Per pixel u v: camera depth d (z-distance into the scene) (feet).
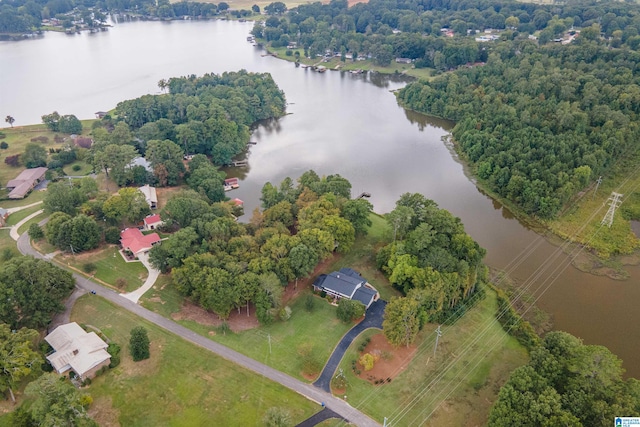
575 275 508.12
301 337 415.23
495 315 447.01
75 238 510.17
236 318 437.17
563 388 321.93
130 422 340.80
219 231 502.38
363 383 372.17
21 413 313.32
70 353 377.71
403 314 386.52
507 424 305.73
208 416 346.13
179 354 397.39
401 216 497.87
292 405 353.92
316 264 481.46
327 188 583.58
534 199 604.90
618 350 413.80
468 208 647.56
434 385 370.73
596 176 649.20
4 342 349.00
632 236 562.25
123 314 441.68
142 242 526.57
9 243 546.26
